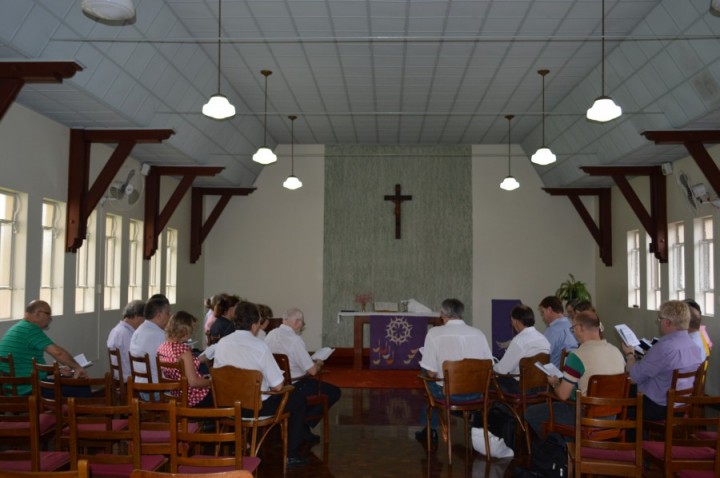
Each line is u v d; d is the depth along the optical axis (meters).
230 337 5.16
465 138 14.09
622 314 13.14
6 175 6.98
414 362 11.64
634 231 12.74
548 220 14.52
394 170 14.68
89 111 7.66
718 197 8.59
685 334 4.95
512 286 14.41
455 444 6.45
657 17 7.23
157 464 3.79
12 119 7.11
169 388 4.18
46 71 5.94
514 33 8.10
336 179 14.66
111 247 10.06
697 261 9.86
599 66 9.08
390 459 5.90
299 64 9.35
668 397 3.69
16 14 5.44
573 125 11.12
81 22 6.14
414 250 14.52
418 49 8.73
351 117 12.42
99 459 3.56
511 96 10.83
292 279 14.53
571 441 4.84
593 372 4.66
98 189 8.48
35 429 3.55
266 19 7.72
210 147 11.09
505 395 6.27
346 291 14.48
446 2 7.25
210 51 8.76
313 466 5.66
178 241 13.18
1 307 7.13
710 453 4.07
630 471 3.78
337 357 14.16
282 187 14.66
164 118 8.90
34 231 7.54
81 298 9.07
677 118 8.10
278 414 5.05
